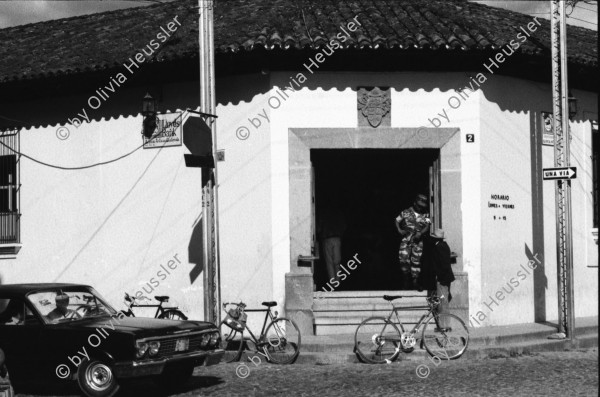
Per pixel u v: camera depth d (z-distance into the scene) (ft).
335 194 57.93
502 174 53.57
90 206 56.65
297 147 51.39
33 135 58.75
